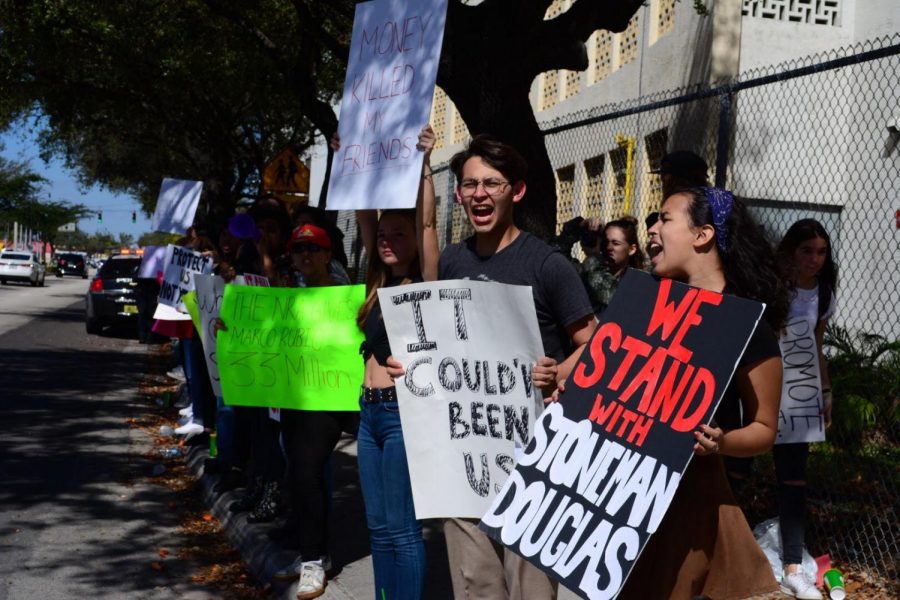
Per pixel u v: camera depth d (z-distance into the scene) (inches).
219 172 889.5
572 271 136.3
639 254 228.4
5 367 559.2
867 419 261.4
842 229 366.6
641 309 112.7
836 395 276.7
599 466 110.1
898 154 355.6
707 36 392.2
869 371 288.2
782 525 192.5
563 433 113.7
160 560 226.8
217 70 706.8
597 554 107.2
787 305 112.4
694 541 109.2
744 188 373.7
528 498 113.1
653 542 110.7
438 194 502.6
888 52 189.5
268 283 234.2
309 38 440.1
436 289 138.3
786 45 396.2
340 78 735.1
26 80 738.2
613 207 428.1
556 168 485.1
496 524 113.4
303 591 189.2
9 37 616.4
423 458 137.9
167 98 785.6
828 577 192.9
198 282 253.8
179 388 474.9
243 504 249.8
